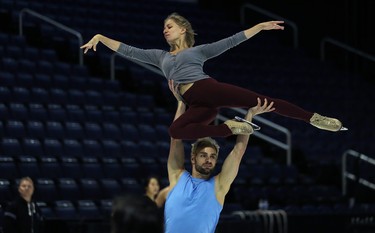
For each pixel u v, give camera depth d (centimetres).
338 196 2631
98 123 2552
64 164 2258
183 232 941
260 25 888
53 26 3256
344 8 3734
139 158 2450
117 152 2456
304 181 2648
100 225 1712
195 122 866
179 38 925
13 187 2077
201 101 870
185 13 3875
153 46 3406
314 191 2597
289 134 2697
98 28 3397
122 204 443
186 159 2441
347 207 2478
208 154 954
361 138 3095
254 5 4047
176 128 865
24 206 1711
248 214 2012
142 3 3897
